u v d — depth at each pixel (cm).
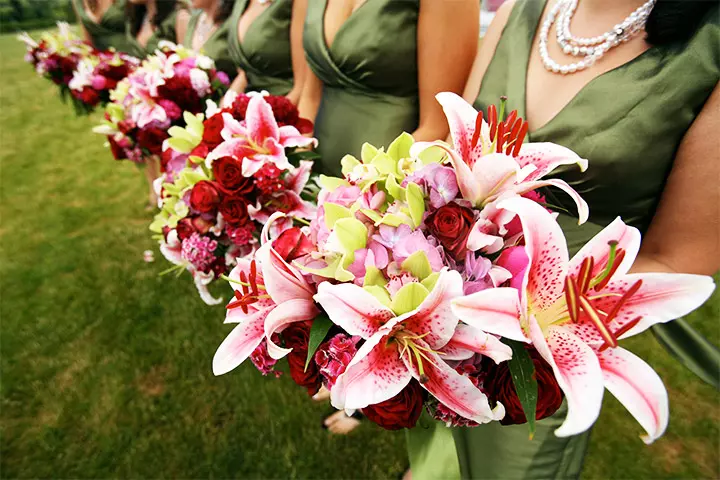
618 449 251
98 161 604
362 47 182
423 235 84
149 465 253
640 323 70
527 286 74
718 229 114
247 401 279
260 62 262
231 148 148
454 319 74
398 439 258
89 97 344
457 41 170
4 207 500
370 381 76
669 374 288
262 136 149
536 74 140
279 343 96
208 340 319
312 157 169
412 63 183
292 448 254
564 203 134
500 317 67
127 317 341
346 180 101
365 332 76
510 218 81
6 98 885
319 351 87
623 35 125
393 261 84
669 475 239
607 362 69
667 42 118
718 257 118
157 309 346
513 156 87
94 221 467
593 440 255
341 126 205
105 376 298
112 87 344
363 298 76
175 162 174
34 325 340
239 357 86
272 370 97
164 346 316
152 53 405
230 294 356
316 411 271
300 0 240
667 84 114
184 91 235
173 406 279
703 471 240
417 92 193
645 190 124
